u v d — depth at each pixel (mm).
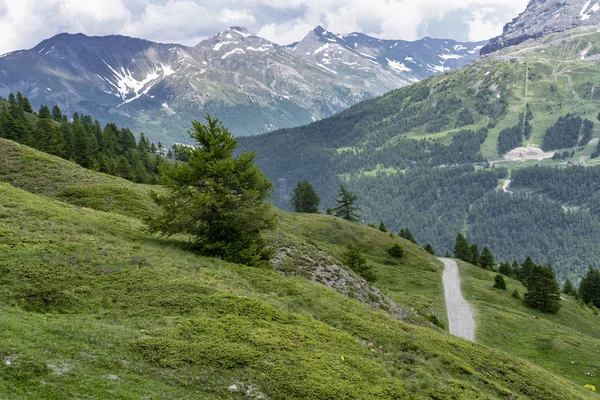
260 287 26531
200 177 31281
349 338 20578
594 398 27406
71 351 13484
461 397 17484
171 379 13750
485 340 55750
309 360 16703
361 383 15977
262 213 31766
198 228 31719
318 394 14555
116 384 12414
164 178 30703
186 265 25875
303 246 50094
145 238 32312
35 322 14883
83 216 34031
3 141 55969
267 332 18266
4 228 24203
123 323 16844
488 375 22734
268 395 14195
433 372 19797
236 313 19594
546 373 28859
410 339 23547
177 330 16766
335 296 29703
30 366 11773
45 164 52812
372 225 126750
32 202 33500
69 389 11383
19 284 18000
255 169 31859
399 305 46500
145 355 14734
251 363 15609
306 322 20906
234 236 32219
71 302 17859
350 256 67125
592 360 50094
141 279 21250
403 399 15789
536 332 62844
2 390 10289
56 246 23078
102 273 21172
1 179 46062
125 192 50188
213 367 14945
